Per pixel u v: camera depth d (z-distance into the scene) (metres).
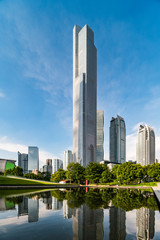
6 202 22.27
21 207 18.39
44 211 16.09
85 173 94.12
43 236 9.16
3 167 169.00
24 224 11.62
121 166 82.75
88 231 10.02
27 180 79.50
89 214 14.62
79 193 37.88
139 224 11.55
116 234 9.47
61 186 72.62
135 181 88.31
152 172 87.56
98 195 32.62
